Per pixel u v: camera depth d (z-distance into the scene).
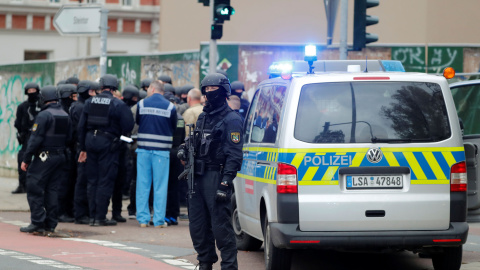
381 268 29.67
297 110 25.91
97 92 42.84
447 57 59.25
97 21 47.56
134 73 62.41
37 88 54.72
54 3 104.44
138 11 106.31
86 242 34.84
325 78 26.19
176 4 83.25
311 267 29.78
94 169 40.56
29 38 104.12
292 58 57.84
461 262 28.42
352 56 58.81
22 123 54.91
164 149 40.28
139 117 40.31
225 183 24.94
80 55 106.50
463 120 35.12
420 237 25.62
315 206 25.41
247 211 30.34
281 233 25.42
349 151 25.64
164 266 29.02
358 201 25.45
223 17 44.06
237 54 57.69
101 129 40.16
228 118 25.34
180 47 83.19
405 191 25.70
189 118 42.44
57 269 27.59
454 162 26.00
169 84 47.09
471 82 32.34
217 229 25.22
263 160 27.80
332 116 25.88
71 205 43.38
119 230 39.19
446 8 70.44
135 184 44.25
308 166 25.52
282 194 25.55
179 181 42.53
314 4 75.31
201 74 57.53
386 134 25.84
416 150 25.86
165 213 41.25
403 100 26.17
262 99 30.17
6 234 36.41
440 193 25.88
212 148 25.44
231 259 25.28
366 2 43.84
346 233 25.45
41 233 36.88
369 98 26.09
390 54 59.19
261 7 75.88
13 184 63.19
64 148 37.31
